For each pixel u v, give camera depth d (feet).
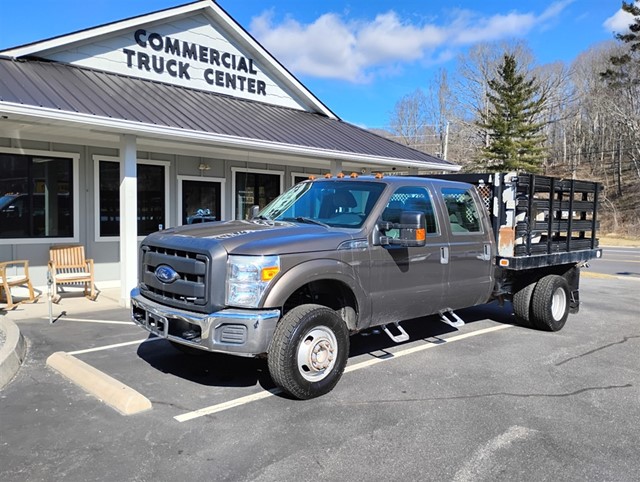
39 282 31.91
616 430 12.72
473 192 20.31
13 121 24.77
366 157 38.32
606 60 173.58
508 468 10.80
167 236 15.14
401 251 16.81
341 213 17.25
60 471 10.44
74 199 33.04
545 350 20.10
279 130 35.14
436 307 18.52
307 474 10.48
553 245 23.15
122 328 22.82
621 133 169.27
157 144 33.58
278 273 13.65
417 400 14.57
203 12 38.22
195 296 13.65
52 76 28.55
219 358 18.40
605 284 41.32
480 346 20.58
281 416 13.35
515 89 138.82
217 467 10.71
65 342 20.36
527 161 135.54
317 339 14.44
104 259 34.65
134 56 34.68
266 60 42.22
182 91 36.19
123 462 10.85
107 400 14.03
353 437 12.18
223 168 41.50
